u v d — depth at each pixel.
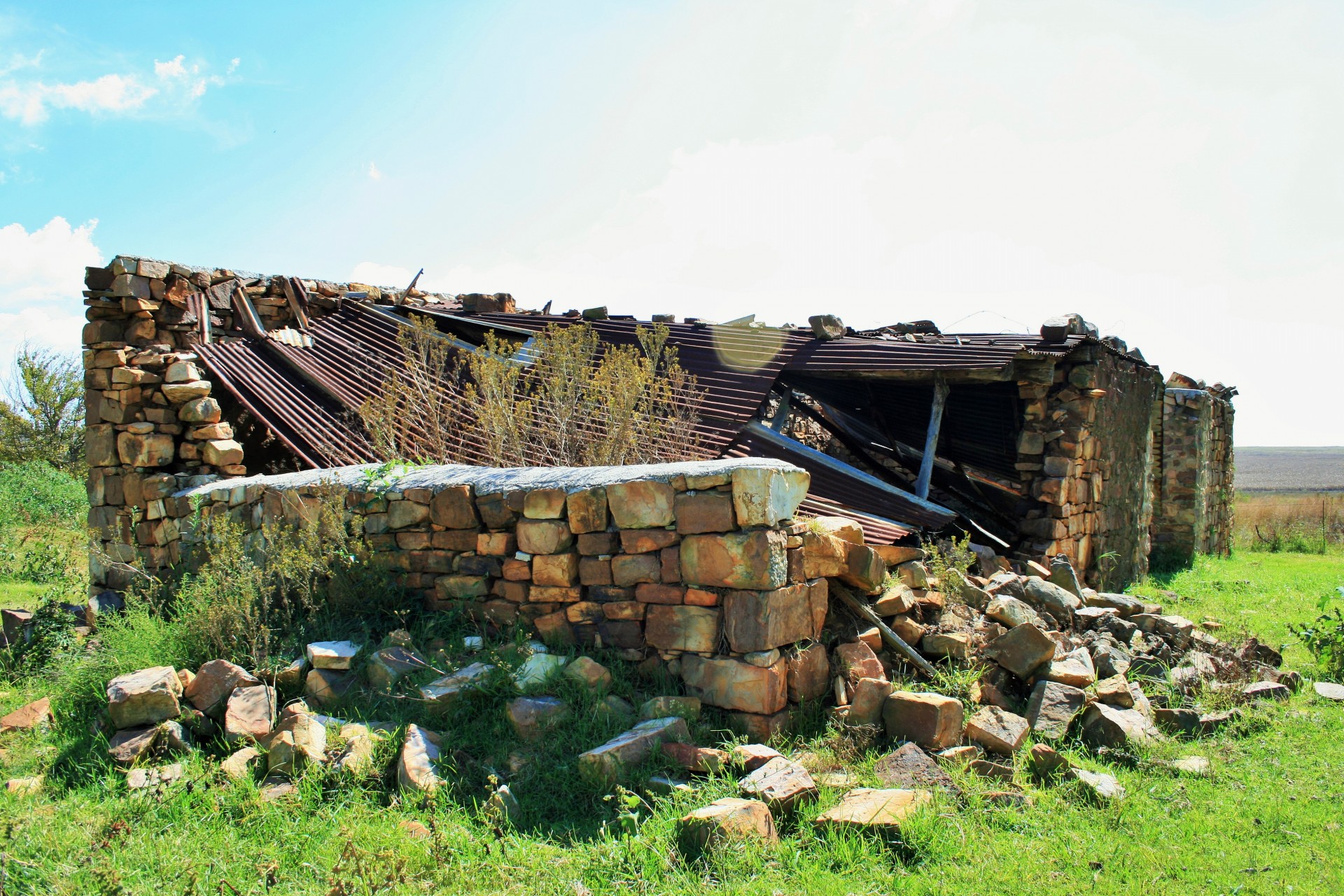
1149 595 10.33
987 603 5.82
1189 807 4.07
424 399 8.21
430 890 3.32
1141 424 12.35
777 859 3.46
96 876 3.32
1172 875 3.46
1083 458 9.78
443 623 5.42
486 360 7.66
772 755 4.09
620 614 4.96
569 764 4.14
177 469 8.56
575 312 11.51
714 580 4.59
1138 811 3.98
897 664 5.24
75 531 13.09
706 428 8.70
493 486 5.46
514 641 5.04
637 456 7.11
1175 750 4.72
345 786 4.12
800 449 8.79
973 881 3.36
